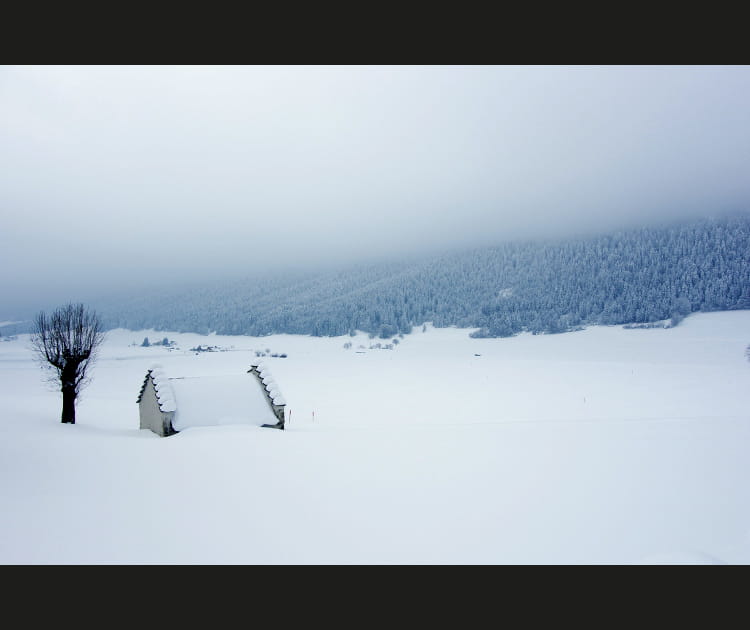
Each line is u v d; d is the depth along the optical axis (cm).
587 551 1593
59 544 1565
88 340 4378
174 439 3406
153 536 1656
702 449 3166
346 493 2189
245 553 1553
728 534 1727
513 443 3441
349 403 9869
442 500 2098
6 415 4209
